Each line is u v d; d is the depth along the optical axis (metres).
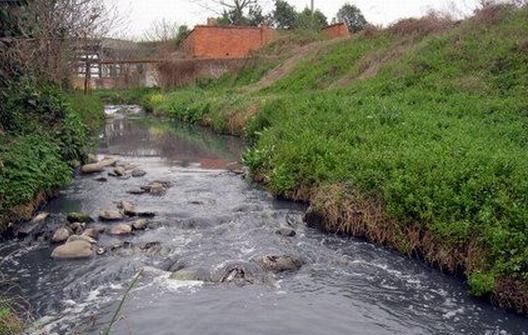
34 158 11.84
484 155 10.39
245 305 7.24
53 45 16.44
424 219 9.09
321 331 6.64
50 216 10.73
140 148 21.19
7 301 7.12
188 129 27.64
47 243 9.48
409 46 25.69
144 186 13.65
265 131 17.69
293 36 43.81
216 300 7.36
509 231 7.89
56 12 16.36
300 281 8.12
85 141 17.44
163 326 6.64
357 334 6.61
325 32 45.16
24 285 7.80
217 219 10.87
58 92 16.69
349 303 7.45
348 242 9.84
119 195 12.80
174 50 52.81
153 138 24.20
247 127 22.02
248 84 37.94
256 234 10.04
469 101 16.84
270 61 39.28
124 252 9.07
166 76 44.53
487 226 8.09
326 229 10.36
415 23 29.56
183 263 8.56
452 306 7.46
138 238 9.78
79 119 18.08
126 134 25.70
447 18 28.02
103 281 7.96
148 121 32.19
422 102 17.75
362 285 8.05
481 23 23.06
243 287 7.81
